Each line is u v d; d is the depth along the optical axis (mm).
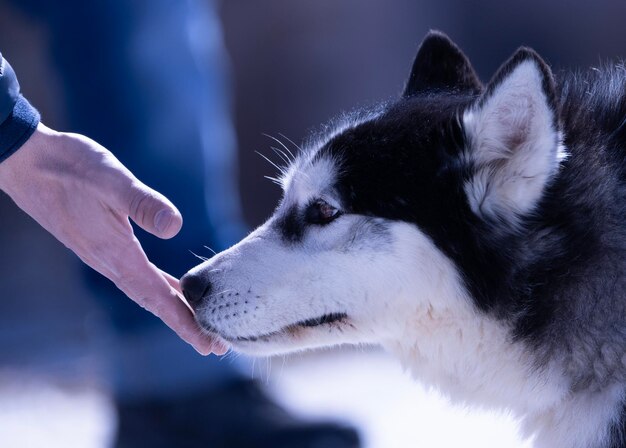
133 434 6598
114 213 4457
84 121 6656
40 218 4590
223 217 7121
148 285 4664
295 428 6566
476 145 4949
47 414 8734
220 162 7238
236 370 6617
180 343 6551
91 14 6492
